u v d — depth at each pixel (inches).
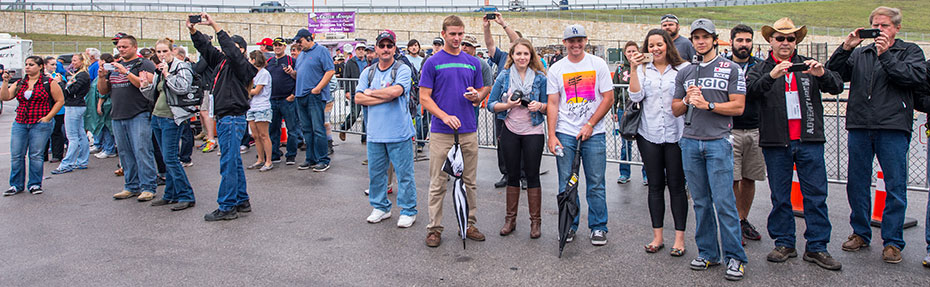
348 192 274.2
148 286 161.8
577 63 192.5
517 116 198.7
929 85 170.2
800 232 203.9
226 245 196.9
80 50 1411.2
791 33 165.5
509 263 176.4
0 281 166.2
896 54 168.1
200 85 249.3
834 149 366.6
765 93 171.8
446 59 199.6
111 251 191.9
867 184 178.2
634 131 182.1
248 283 162.9
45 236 209.6
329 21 1782.7
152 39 1867.6
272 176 313.6
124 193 269.1
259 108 323.3
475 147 201.3
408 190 216.5
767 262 173.9
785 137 168.9
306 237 204.8
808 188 169.9
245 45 275.9
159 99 240.8
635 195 263.0
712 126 161.2
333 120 442.9
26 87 279.9
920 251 181.5
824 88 164.7
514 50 196.4
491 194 268.5
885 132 169.8
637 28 2206.0
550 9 2763.3
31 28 1817.2
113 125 262.5
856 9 3211.1
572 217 180.9
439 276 166.6
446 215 232.4
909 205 235.8
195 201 258.2
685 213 179.6
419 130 362.3
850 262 172.6
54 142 371.2
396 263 177.6
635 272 167.5
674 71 176.4
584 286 157.8
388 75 211.5
